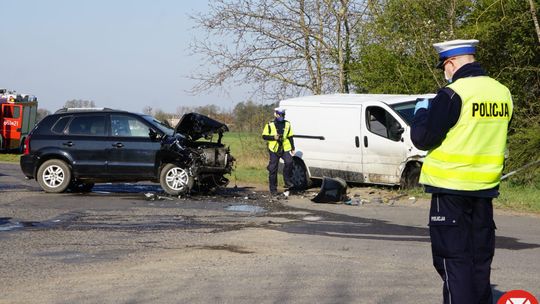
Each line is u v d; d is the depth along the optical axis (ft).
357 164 52.75
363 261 26.30
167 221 37.91
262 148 81.92
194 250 28.60
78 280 22.80
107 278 23.07
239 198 49.52
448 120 15.39
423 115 15.78
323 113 55.16
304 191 54.60
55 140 51.57
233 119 83.66
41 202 45.96
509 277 23.86
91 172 51.13
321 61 82.23
